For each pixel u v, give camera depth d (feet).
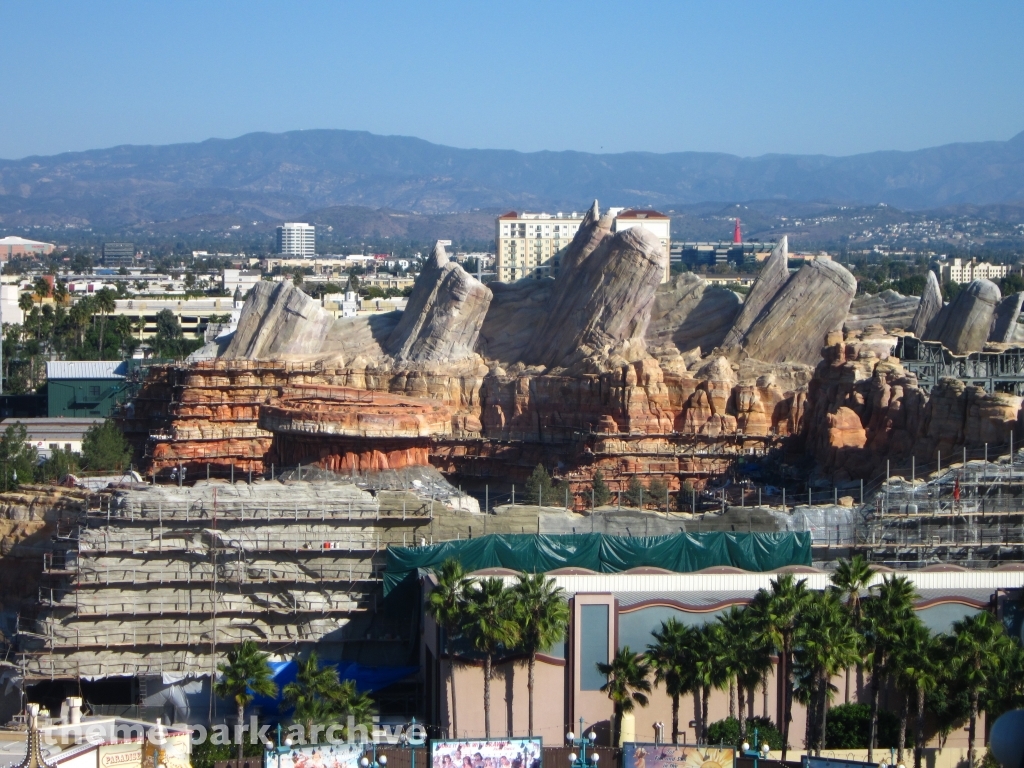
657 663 585.22
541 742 560.61
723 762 544.21
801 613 577.43
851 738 611.47
